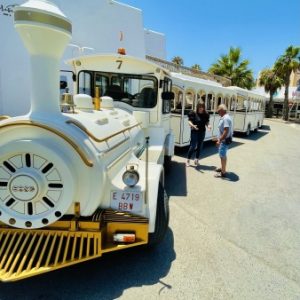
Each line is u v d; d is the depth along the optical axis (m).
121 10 10.47
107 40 10.14
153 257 3.30
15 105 7.78
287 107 30.97
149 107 4.89
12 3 7.40
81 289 2.72
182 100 8.96
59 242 2.51
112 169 2.87
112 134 3.04
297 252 3.64
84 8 9.30
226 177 6.96
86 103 3.21
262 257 3.47
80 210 2.53
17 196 2.39
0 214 2.43
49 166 2.35
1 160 2.35
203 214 4.66
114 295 2.65
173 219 4.38
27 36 2.28
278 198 5.71
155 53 14.59
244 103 15.43
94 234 2.56
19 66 7.71
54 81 2.45
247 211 4.92
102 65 4.82
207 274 3.05
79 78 4.93
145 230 2.71
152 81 4.82
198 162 8.27
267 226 4.36
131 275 2.96
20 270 2.33
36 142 2.32
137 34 11.26
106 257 3.26
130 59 4.69
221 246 3.66
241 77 29.09
